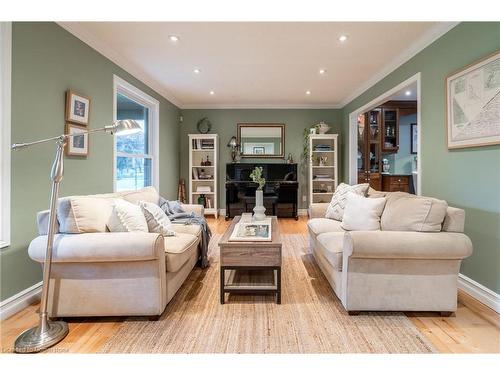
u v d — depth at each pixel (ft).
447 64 8.27
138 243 5.74
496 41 6.62
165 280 6.34
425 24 8.41
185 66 12.03
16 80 6.56
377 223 7.63
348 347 5.24
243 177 19.51
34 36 7.06
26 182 6.85
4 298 6.28
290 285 8.04
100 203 6.88
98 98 9.82
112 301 6.02
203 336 5.59
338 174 19.60
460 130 7.66
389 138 18.80
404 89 11.10
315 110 19.80
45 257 5.68
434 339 5.48
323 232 8.70
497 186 6.61
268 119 19.90
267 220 9.77
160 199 10.64
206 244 9.73
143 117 14.82
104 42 9.66
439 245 5.86
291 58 11.10
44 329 5.46
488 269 6.84
